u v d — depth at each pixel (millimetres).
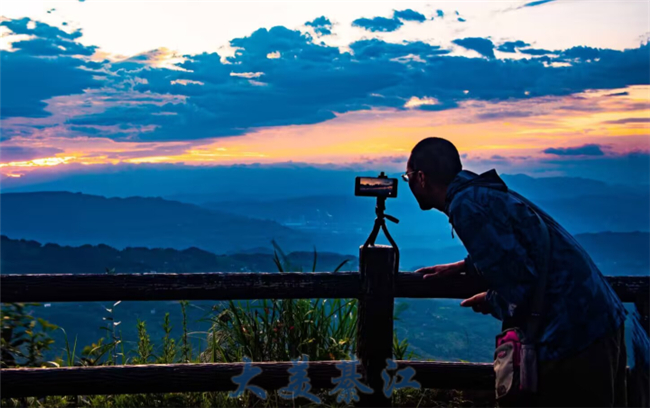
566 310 2377
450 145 2721
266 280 3051
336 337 4113
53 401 3633
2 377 2973
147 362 3900
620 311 2465
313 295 3084
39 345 3691
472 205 2488
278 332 4008
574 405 2398
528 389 2383
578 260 2436
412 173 2750
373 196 3037
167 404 3707
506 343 2479
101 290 2938
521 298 2408
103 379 3025
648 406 2645
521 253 2410
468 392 3854
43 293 2902
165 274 3010
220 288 3014
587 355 2377
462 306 2785
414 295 3117
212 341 4074
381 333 3092
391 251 3070
